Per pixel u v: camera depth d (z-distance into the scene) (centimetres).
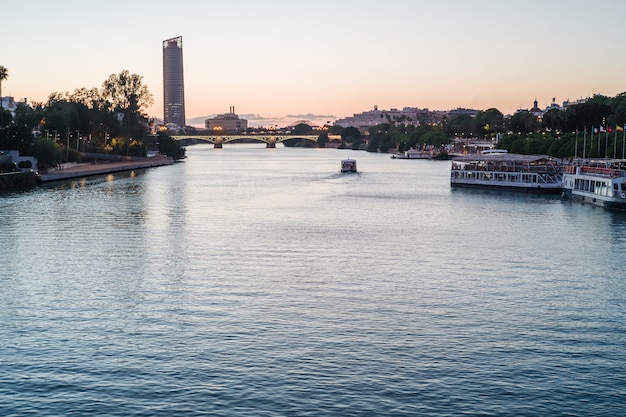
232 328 6066
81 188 19425
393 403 4703
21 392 4853
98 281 7744
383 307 6688
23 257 9069
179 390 4881
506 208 14762
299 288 7400
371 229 11675
